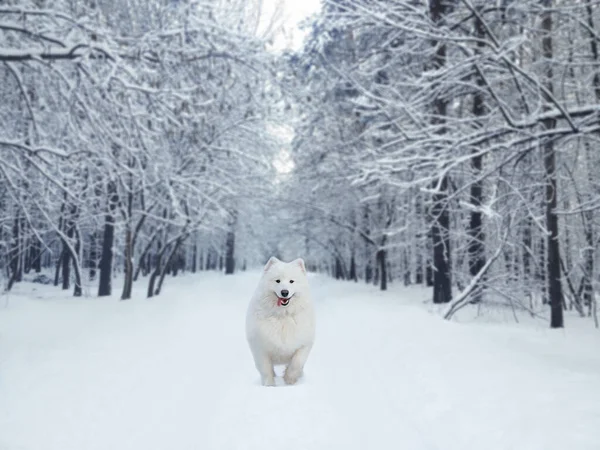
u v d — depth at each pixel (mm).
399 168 10586
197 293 20625
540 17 11578
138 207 19656
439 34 10805
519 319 12492
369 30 15102
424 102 12234
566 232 14258
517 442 3240
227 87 13719
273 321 5148
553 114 9414
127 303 15844
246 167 20875
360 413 4125
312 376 5602
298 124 21469
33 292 22828
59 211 16469
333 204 24453
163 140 13688
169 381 5395
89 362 6488
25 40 10875
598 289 12984
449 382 4941
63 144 12789
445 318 12016
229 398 4598
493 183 12602
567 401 4094
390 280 30844
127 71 9820
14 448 3506
